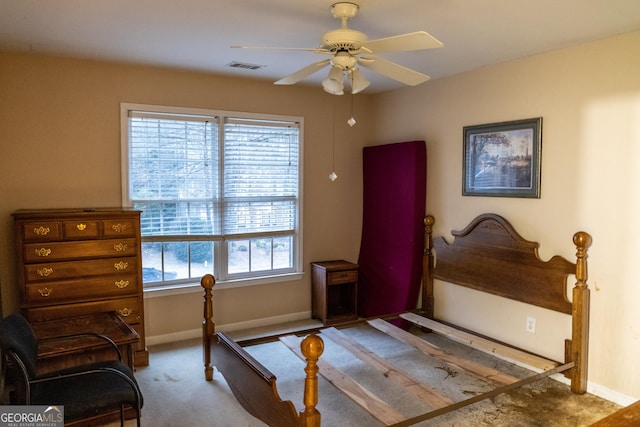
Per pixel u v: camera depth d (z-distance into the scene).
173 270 4.18
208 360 3.34
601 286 3.04
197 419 2.82
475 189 3.85
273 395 2.32
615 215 2.95
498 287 3.63
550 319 3.33
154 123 3.95
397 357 3.77
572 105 3.15
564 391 3.15
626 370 2.94
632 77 2.83
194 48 3.27
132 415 2.81
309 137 4.70
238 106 4.28
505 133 3.58
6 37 3.00
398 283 4.47
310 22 2.69
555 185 3.27
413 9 2.46
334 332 3.63
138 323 3.51
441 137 4.19
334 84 2.46
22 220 3.09
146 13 2.55
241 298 4.45
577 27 2.74
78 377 2.33
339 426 2.75
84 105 3.66
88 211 3.35
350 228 5.03
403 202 4.45
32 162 3.51
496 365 3.58
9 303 3.45
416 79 2.68
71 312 3.26
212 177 4.23
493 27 2.75
